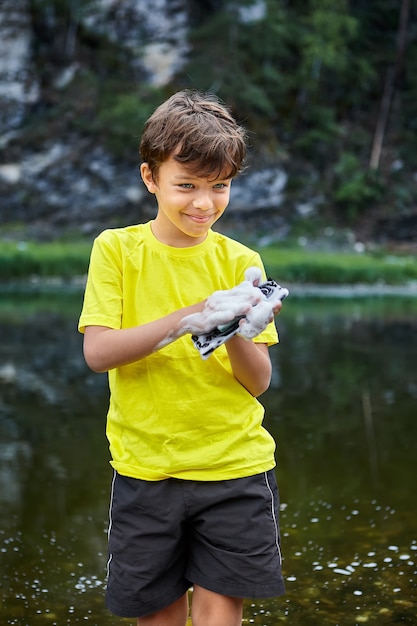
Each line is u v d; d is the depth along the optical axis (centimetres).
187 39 2608
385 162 2717
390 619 208
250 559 171
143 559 175
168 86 2589
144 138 175
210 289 180
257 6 2614
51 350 722
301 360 691
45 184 2425
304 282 1825
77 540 268
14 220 2388
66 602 221
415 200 2642
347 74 2786
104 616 212
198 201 168
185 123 166
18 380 572
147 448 174
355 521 284
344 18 2691
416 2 2894
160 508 173
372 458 370
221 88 2527
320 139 2692
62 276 1800
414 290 1728
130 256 179
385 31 2917
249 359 171
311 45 2683
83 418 454
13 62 2475
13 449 385
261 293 159
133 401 175
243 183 2520
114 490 181
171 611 184
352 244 2511
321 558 250
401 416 462
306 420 452
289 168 2633
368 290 1717
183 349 173
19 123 2475
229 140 167
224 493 172
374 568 242
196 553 178
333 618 208
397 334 894
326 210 2602
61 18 2544
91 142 2455
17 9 2478
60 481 334
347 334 893
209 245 182
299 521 285
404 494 315
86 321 176
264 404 498
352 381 583
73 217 2417
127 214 2452
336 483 330
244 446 175
